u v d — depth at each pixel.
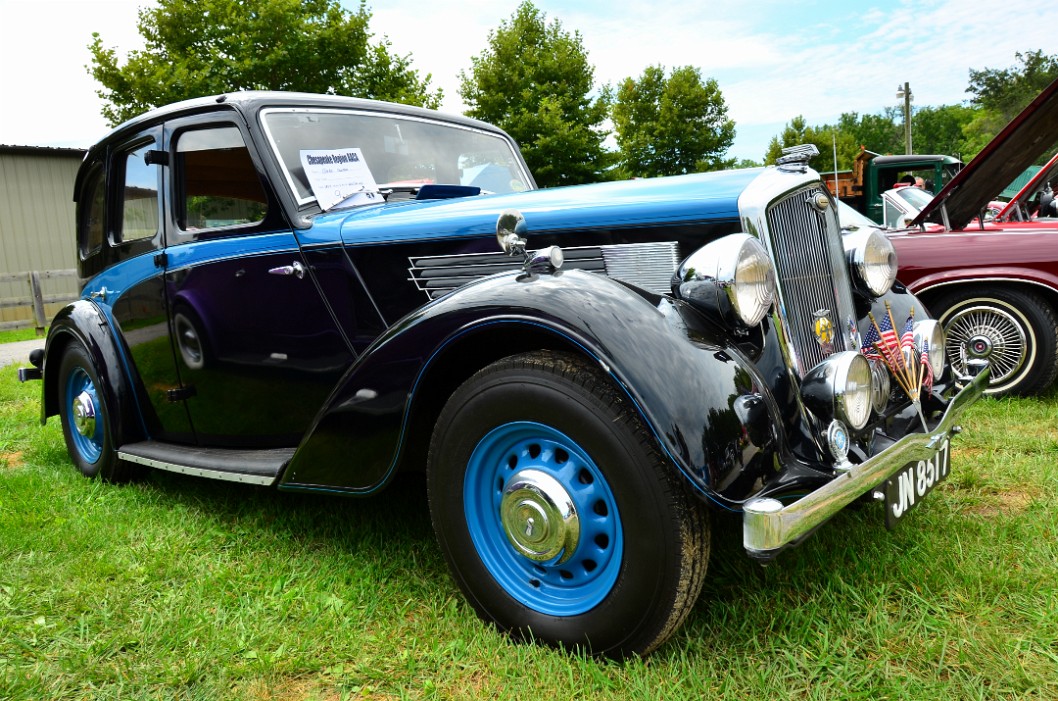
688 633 1.85
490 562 1.92
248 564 2.36
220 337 2.79
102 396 3.17
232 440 2.93
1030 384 4.11
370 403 2.04
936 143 77.25
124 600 2.17
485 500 1.94
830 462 1.84
